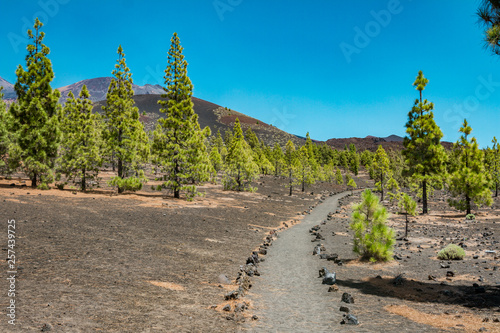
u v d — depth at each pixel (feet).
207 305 24.81
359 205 50.03
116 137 118.62
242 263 44.91
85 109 123.34
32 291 22.13
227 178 181.88
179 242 52.60
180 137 120.67
